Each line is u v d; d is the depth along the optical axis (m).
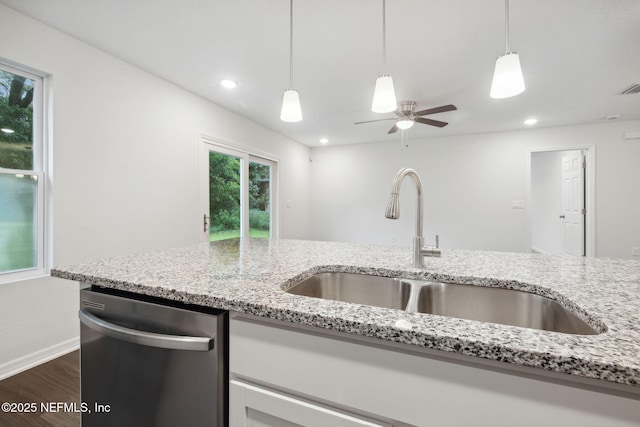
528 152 4.70
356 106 3.70
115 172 2.51
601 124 4.30
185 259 1.30
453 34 2.15
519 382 0.52
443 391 0.56
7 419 1.51
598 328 0.64
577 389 0.49
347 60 2.54
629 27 2.06
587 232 4.44
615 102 3.48
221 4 1.86
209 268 1.11
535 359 0.49
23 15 1.94
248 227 4.35
